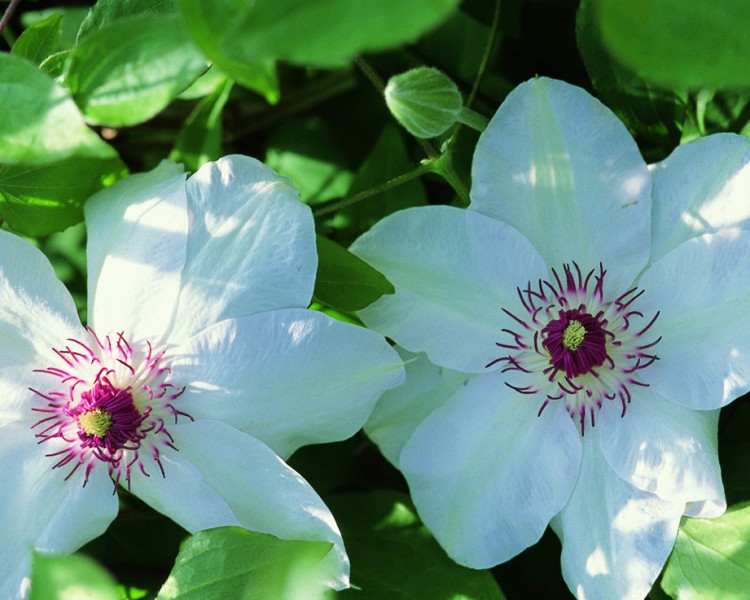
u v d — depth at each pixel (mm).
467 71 960
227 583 833
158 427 866
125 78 838
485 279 879
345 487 936
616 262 876
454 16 956
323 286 873
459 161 938
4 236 861
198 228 861
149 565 925
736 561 870
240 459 860
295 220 856
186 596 832
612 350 882
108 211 872
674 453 870
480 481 884
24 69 824
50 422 870
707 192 868
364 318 881
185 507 861
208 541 836
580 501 880
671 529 870
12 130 825
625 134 866
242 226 859
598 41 901
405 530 909
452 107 855
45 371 869
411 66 958
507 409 884
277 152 977
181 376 862
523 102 863
